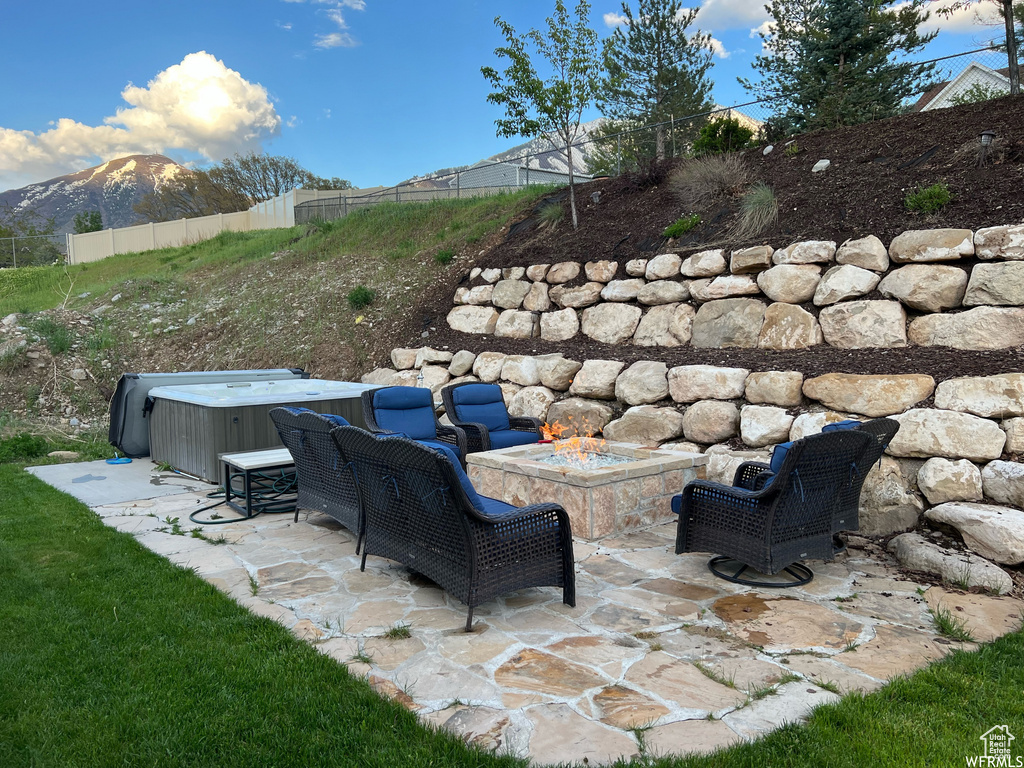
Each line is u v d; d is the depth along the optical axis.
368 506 4.18
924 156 8.09
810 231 7.79
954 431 4.80
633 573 4.32
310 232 18.66
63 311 14.05
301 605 3.69
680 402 6.84
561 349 8.85
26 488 6.58
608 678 2.84
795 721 2.45
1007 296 5.86
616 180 12.42
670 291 8.42
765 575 4.26
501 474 5.90
